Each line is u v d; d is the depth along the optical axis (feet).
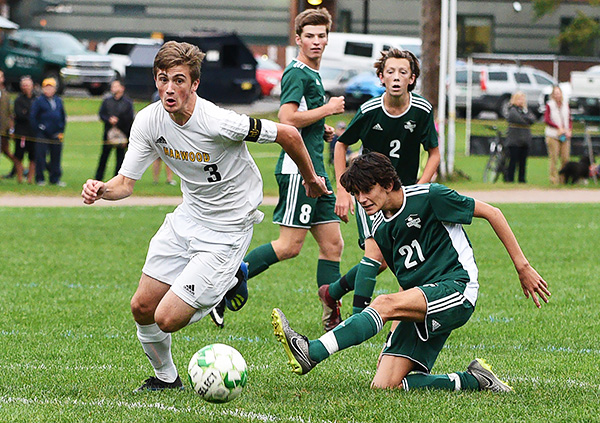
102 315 79.97
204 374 46.21
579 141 256.93
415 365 53.57
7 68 368.68
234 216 52.80
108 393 53.78
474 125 340.59
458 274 52.01
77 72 384.47
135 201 179.32
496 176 220.23
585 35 453.99
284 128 52.31
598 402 51.42
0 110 200.03
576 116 271.49
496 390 53.67
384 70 67.05
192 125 50.39
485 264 109.29
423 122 68.74
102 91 394.52
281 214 77.20
